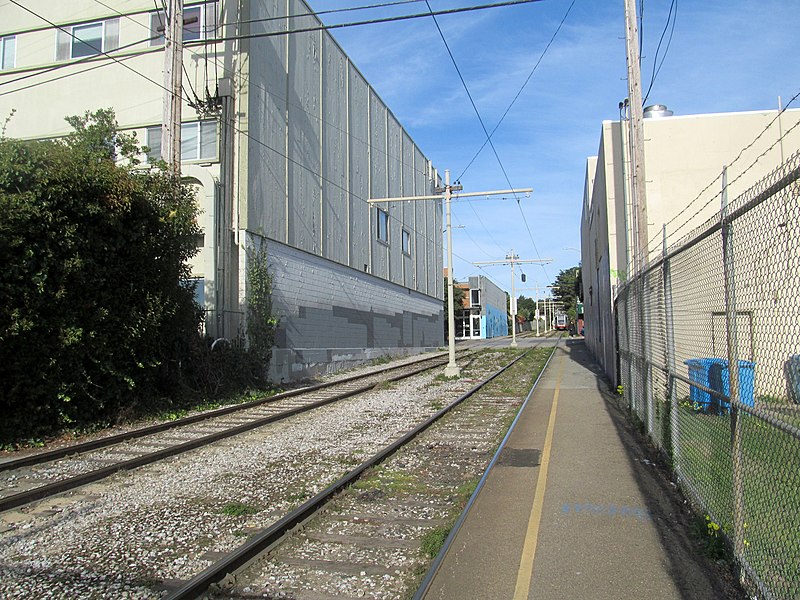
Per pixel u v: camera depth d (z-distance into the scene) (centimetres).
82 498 700
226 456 902
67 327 1088
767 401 454
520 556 487
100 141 1356
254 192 1923
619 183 1703
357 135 2895
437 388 1797
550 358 3042
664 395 801
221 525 595
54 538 564
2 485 770
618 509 599
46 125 2061
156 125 1962
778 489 452
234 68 1908
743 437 482
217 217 1811
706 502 542
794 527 423
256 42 1952
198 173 1803
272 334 1908
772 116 1566
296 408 1323
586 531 540
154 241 1273
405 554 514
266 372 1873
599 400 1409
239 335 1827
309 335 2302
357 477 750
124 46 2008
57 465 870
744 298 496
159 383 1413
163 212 1298
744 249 480
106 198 1133
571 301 11600
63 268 1063
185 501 678
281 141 2119
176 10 1468
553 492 665
